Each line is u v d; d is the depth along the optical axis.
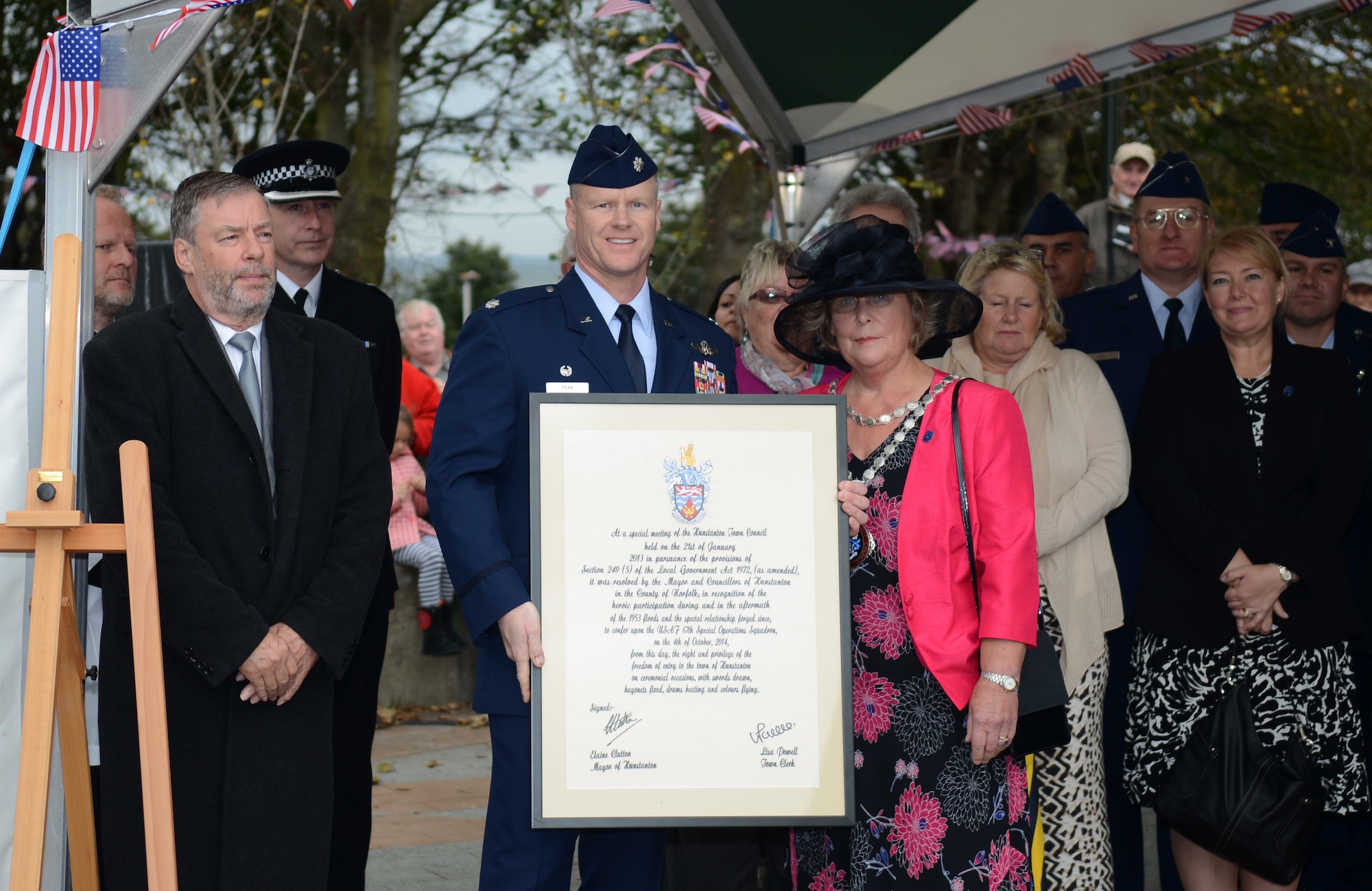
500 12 11.73
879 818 2.96
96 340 2.93
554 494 2.83
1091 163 13.79
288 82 9.90
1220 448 3.80
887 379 3.05
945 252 12.55
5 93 11.51
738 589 2.85
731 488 2.87
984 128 5.63
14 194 3.00
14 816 3.09
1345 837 4.19
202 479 2.91
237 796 2.86
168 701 2.86
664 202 11.95
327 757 3.00
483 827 5.11
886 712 2.96
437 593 7.30
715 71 5.55
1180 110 13.90
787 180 6.12
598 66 11.19
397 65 11.22
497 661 3.02
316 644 2.88
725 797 2.82
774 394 2.89
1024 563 2.88
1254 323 3.82
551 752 2.80
